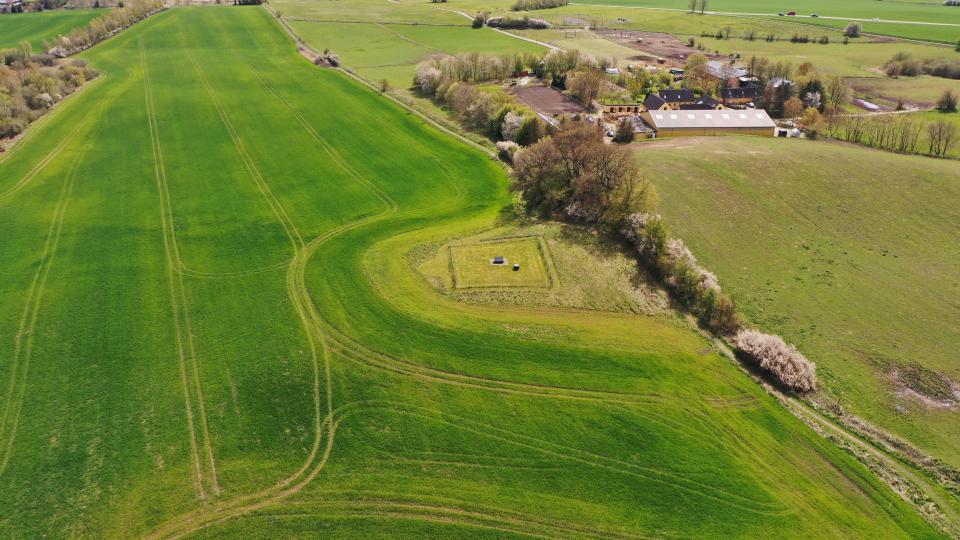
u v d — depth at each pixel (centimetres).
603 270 6994
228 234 7812
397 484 4497
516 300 6512
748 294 6775
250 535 4122
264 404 5166
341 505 4338
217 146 10712
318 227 8019
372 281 6825
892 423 5175
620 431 4941
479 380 5444
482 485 4494
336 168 9906
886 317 6388
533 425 4988
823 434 4997
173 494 4409
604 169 7825
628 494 4434
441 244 7569
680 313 6438
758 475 4619
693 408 5197
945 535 4188
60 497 4369
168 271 6988
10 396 5216
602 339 5969
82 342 5834
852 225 8025
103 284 6712
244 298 6525
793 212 8312
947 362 5788
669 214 8200
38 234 7706
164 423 4978
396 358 5681
